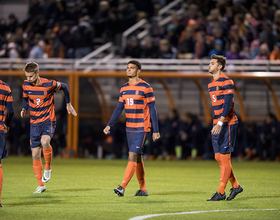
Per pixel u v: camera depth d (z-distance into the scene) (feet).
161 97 228.22
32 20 287.28
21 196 94.63
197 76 212.23
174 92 225.56
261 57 227.40
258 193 102.63
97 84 221.66
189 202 87.81
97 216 72.79
